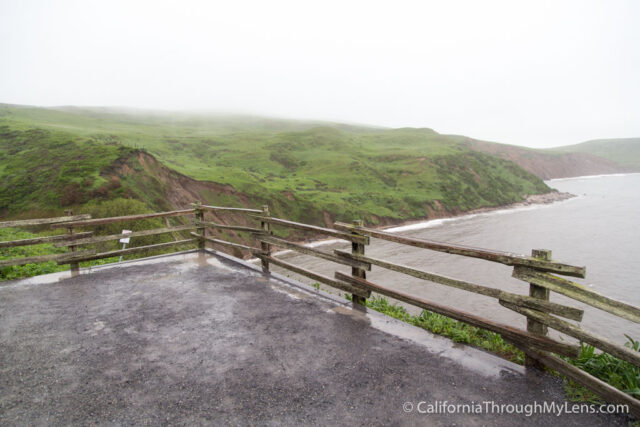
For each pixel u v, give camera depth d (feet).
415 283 110.83
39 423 9.23
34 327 14.84
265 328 14.44
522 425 9.00
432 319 16.70
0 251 40.32
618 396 9.21
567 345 10.10
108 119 590.55
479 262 138.21
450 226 237.04
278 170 350.84
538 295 10.82
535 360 11.42
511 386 10.55
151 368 11.69
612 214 266.77
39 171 164.04
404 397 10.07
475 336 15.49
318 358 12.14
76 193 144.56
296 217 222.69
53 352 12.82
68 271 22.47
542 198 374.22
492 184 370.94
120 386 10.76
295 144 458.09
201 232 27.91
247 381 10.89
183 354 12.53
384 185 318.45
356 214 237.86
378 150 473.67
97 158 170.40
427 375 11.12
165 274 21.72
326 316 15.52
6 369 11.77
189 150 373.40
